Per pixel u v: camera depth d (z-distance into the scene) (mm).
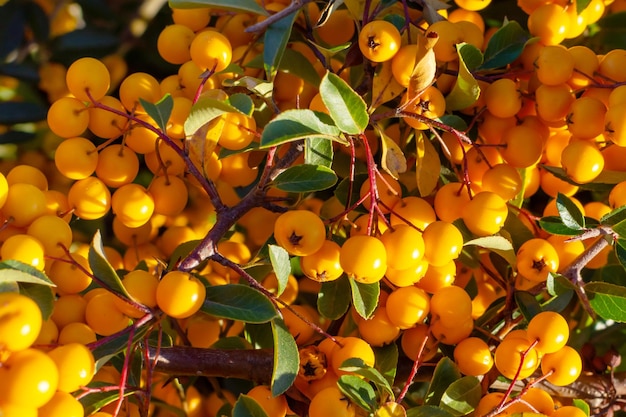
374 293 255
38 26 380
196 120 256
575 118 267
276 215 324
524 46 283
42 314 244
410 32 269
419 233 256
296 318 271
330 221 255
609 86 271
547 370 259
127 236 313
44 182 268
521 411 257
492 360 265
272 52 275
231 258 304
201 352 272
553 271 270
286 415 265
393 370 268
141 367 266
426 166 272
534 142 271
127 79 271
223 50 273
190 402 311
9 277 232
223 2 283
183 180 284
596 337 320
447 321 262
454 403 259
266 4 298
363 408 245
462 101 273
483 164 277
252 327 286
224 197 320
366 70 278
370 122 264
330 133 251
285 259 250
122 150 267
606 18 321
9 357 225
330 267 253
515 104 272
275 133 245
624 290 268
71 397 231
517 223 281
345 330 289
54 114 263
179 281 242
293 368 247
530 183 291
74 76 263
